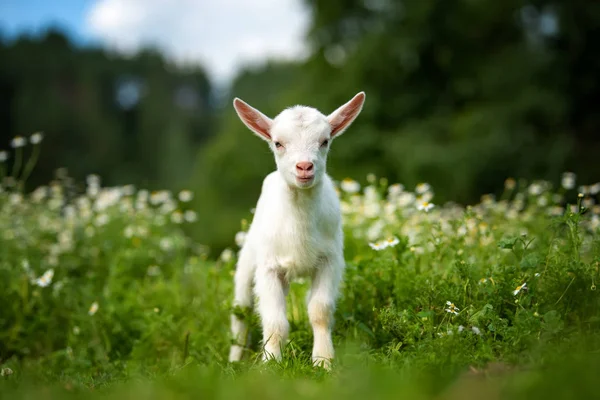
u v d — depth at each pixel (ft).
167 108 221.05
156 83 229.86
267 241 15.92
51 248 25.59
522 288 14.46
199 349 18.26
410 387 9.60
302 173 14.82
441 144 59.11
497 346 12.93
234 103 16.57
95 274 23.47
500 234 18.63
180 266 25.23
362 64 65.26
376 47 64.54
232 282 22.30
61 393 11.53
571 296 14.07
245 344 17.46
